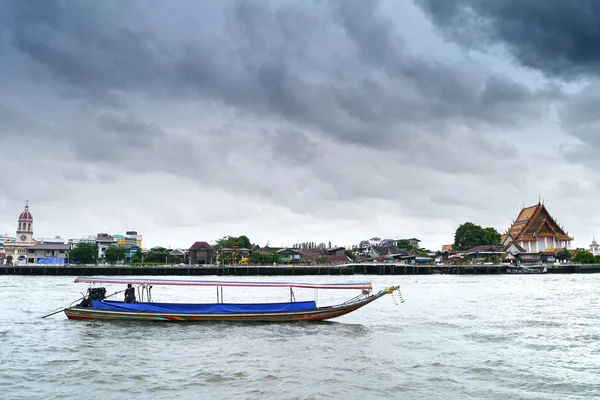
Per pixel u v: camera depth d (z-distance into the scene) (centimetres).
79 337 2767
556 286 7644
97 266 11700
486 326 3209
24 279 9981
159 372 2019
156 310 3234
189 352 2386
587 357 2297
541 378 1941
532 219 16312
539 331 3009
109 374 1984
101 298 3462
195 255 14425
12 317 3541
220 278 10906
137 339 2712
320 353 2367
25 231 15288
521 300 5078
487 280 9975
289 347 2508
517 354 2358
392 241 18750
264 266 12000
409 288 7231
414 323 3325
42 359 2242
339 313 3297
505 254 15162
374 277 11738
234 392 1756
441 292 6322
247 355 2323
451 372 2025
